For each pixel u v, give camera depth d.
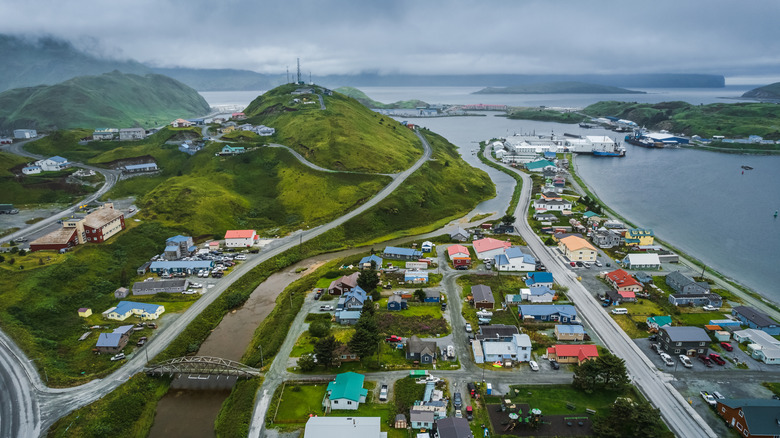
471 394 71.31
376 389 73.00
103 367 79.62
